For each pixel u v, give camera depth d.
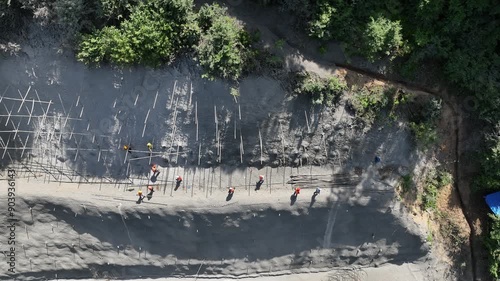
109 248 22.12
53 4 18.36
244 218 21.44
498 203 21.83
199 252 22.27
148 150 20.83
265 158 21.11
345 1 19.22
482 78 19.92
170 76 19.64
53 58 19.61
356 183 21.61
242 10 19.80
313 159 21.38
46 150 21.06
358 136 21.14
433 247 22.69
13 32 19.28
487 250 22.53
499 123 20.28
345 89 20.31
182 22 18.56
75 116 20.56
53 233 21.84
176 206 21.03
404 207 21.89
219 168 21.17
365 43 19.34
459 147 21.78
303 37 20.03
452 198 22.41
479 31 19.78
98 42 18.48
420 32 19.77
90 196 21.11
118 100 20.14
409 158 21.62
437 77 20.81
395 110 20.91
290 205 21.39
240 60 18.94
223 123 20.34
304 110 20.50
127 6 18.19
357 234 22.41
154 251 22.17
